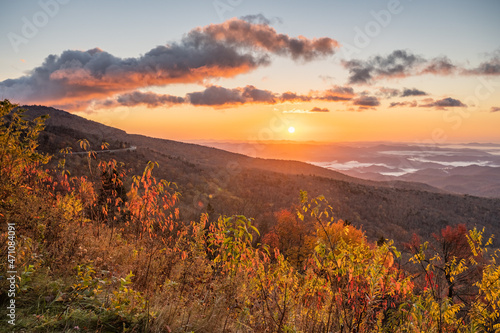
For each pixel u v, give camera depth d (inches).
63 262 157.8
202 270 176.2
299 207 138.1
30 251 147.9
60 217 193.0
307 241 973.8
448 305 135.0
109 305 125.3
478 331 137.9
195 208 2242.9
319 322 130.8
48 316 107.2
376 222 3695.9
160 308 134.7
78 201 225.9
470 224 4042.8
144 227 220.8
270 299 140.3
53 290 126.2
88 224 236.2
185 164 5000.0
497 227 3983.8
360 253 132.2
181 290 162.2
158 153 5541.3
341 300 127.5
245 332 132.0
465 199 5757.9
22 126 164.6
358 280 131.0
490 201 5689.0
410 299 129.0
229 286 154.9
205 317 135.9
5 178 162.1
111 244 215.8
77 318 110.6
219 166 5969.5
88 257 169.8
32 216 173.3
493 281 140.3
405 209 4539.9
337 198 4515.3
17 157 161.9
